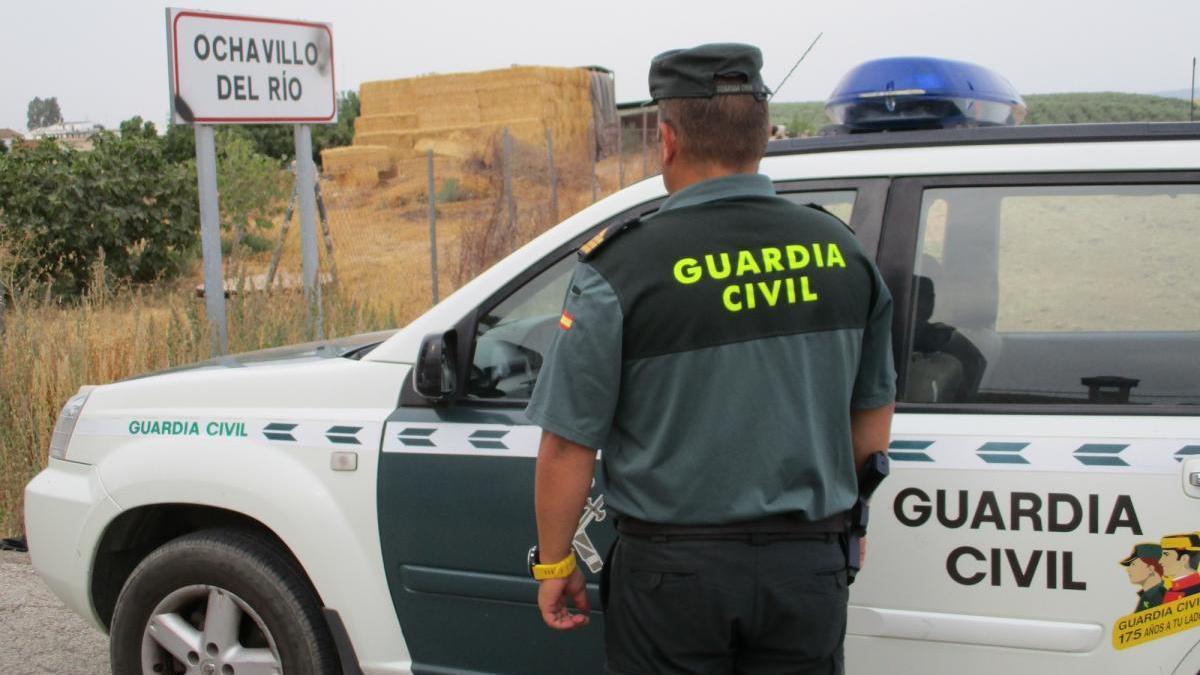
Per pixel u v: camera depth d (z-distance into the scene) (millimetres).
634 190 2781
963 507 2463
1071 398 2504
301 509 2939
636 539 2055
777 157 2746
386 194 25141
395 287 12578
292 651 3039
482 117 31609
